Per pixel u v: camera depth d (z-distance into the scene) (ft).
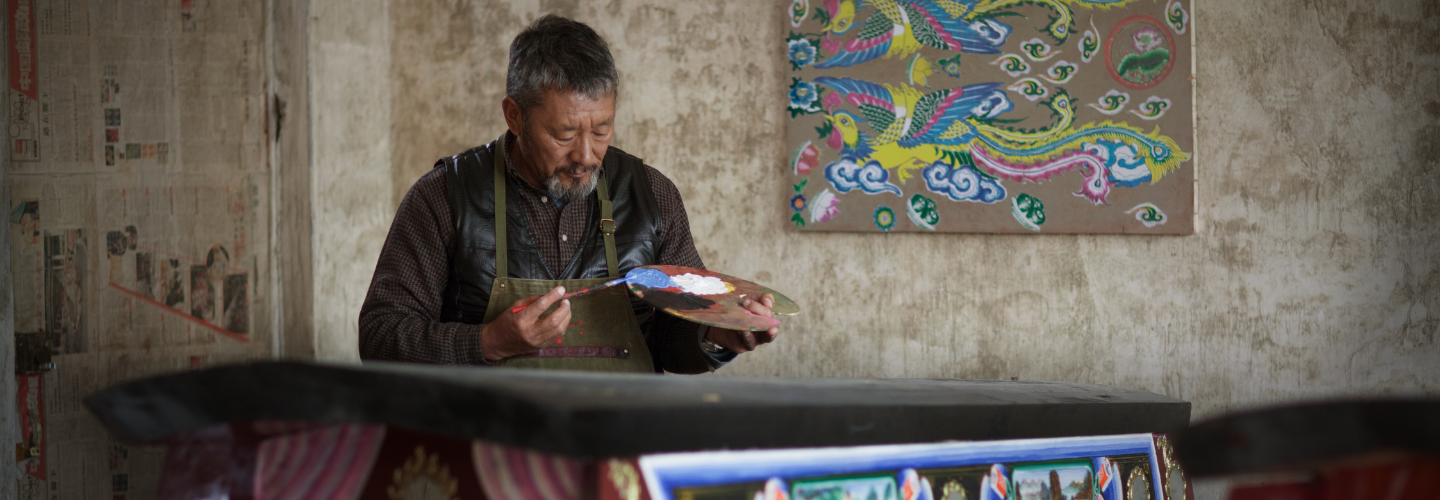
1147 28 10.59
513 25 10.62
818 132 10.35
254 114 9.93
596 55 5.90
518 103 5.94
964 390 5.13
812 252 10.50
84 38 9.37
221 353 9.79
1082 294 10.68
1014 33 10.48
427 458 3.52
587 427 2.94
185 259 9.66
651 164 10.46
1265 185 10.82
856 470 3.89
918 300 10.56
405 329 5.82
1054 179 10.48
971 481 4.36
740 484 3.48
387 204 10.66
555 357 6.00
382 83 10.64
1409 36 10.94
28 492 8.95
